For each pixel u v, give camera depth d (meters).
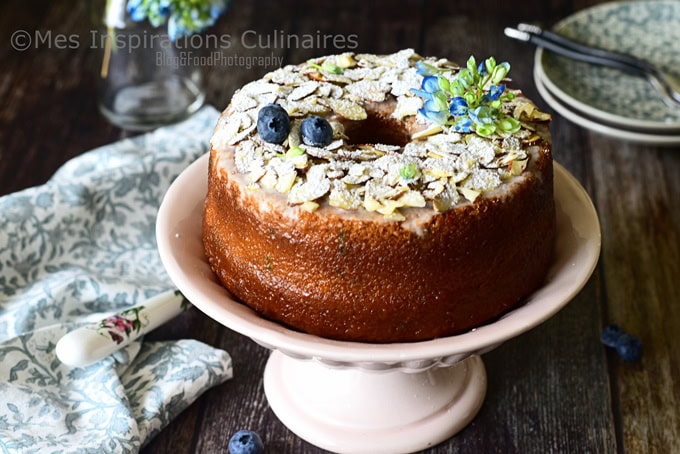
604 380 0.99
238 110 0.91
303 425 0.96
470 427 0.96
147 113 1.24
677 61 1.25
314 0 1.39
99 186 1.11
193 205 0.95
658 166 1.18
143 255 1.10
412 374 0.95
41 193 1.09
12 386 0.96
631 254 1.10
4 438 0.93
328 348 0.85
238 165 0.88
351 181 0.86
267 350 1.02
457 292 0.86
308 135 0.88
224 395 0.99
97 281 1.04
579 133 1.22
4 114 1.25
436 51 1.32
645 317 1.04
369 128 0.93
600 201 1.15
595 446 0.95
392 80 0.94
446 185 0.86
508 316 0.87
